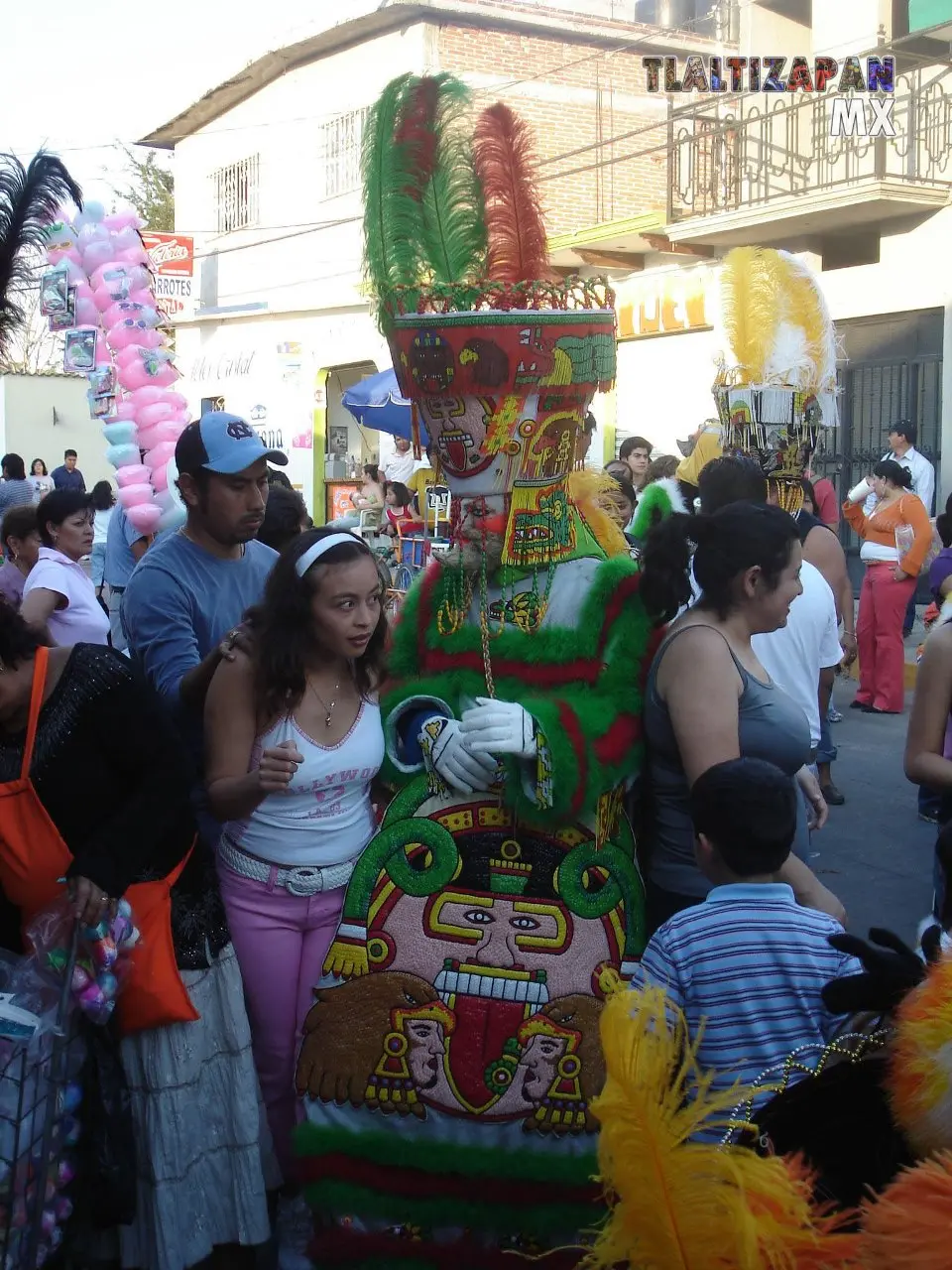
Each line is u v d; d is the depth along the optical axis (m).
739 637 2.78
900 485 8.97
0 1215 2.51
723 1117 2.19
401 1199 2.72
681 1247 1.66
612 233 14.23
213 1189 2.89
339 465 20.55
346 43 18.30
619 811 2.85
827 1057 1.93
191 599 3.36
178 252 21.38
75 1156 2.75
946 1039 1.58
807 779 3.24
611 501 3.24
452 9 16.31
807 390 4.72
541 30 16.86
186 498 3.39
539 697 2.81
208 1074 2.88
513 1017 2.74
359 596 2.84
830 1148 1.81
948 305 12.30
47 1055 2.54
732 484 3.82
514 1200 2.69
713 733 2.63
